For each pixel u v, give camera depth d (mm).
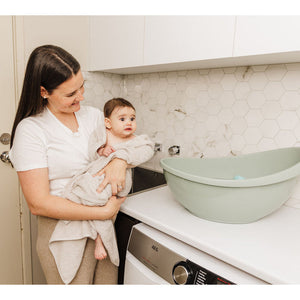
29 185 784
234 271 709
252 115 1147
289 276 615
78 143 917
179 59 1030
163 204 1047
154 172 1571
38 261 1520
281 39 747
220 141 1279
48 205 783
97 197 822
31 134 799
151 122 1621
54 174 875
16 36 1283
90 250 901
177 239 868
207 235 797
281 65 1035
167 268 794
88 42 1540
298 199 1046
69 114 942
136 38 1210
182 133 1448
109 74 1690
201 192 815
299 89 1000
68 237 828
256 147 1151
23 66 1325
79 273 884
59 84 761
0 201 1351
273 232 834
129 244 945
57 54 763
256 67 1109
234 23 845
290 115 1034
